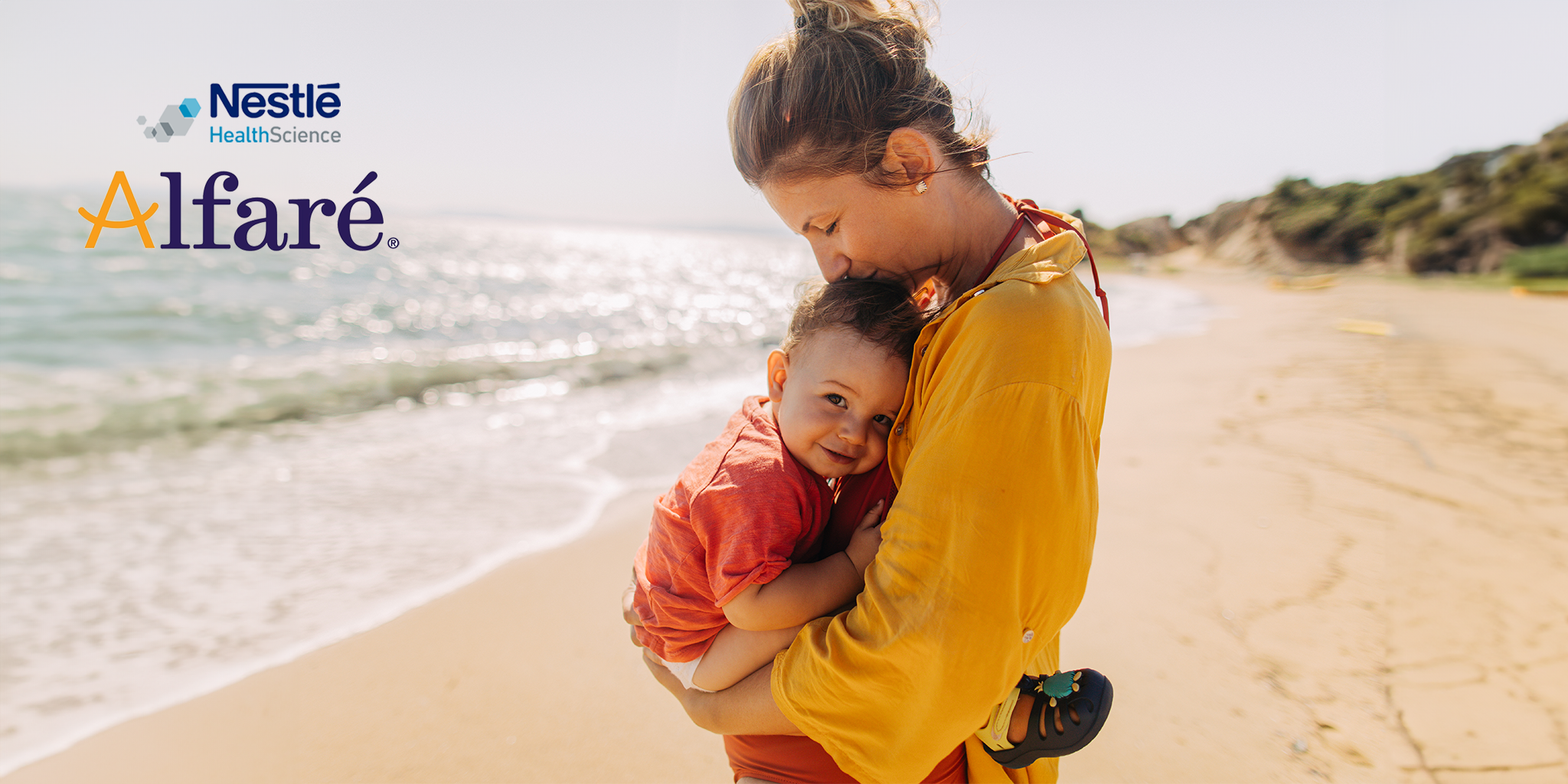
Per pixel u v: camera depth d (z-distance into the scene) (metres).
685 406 8.20
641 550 1.54
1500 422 6.39
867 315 1.25
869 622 1.12
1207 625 3.22
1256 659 2.97
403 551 4.21
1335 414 6.82
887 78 1.12
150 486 5.39
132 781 2.44
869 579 1.14
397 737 2.63
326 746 2.58
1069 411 1.04
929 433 1.09
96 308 14.49
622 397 8.73
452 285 25.98
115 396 8.06
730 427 1.43
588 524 4.57
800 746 1.35
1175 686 2.80
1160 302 25.42
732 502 1.28
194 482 5.48
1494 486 4.80
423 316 16.97
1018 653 1.07
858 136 1.12
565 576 3.85
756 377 10.30
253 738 2.63
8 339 11.62
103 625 3.44
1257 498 4.64
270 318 14.87
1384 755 2.43
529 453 6.20
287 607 3.58
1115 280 41.03
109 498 5.14
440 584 3.78
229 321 14.30
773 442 1.35
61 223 33.84
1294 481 4.95
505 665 3.05
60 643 3.27
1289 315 17.97
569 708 2.78
